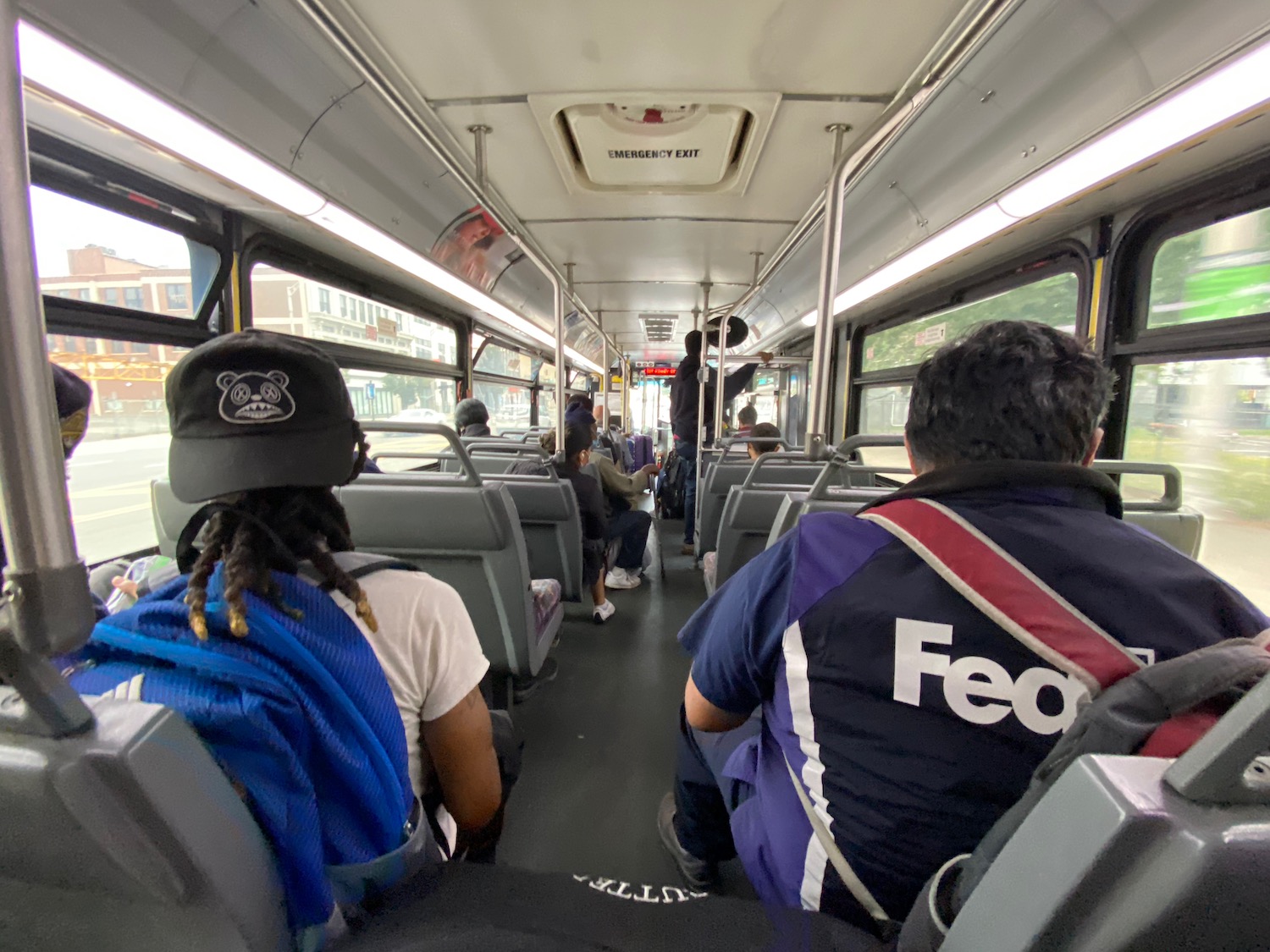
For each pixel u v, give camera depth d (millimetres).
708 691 963
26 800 406
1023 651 635
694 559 5016
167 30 1460
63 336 1984
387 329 4297
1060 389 735
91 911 490
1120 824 335
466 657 819
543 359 9234
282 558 640
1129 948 351
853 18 1513
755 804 1006
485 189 2332
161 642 577
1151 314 2383
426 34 1584
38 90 1327
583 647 3203
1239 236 2021
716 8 1484
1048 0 1587
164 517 2137
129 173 2111
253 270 2834
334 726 594
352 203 2443
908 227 2861
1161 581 633
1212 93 1336
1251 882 319
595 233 3480
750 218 3164
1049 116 1865
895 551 720
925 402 812
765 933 578
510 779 1173
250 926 501
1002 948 417
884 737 704
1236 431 2037
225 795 495
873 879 725
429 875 659
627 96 1885
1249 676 391
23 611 385
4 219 360
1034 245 2959
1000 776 646
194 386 646
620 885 698
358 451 797
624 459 7840
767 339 7535
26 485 377
